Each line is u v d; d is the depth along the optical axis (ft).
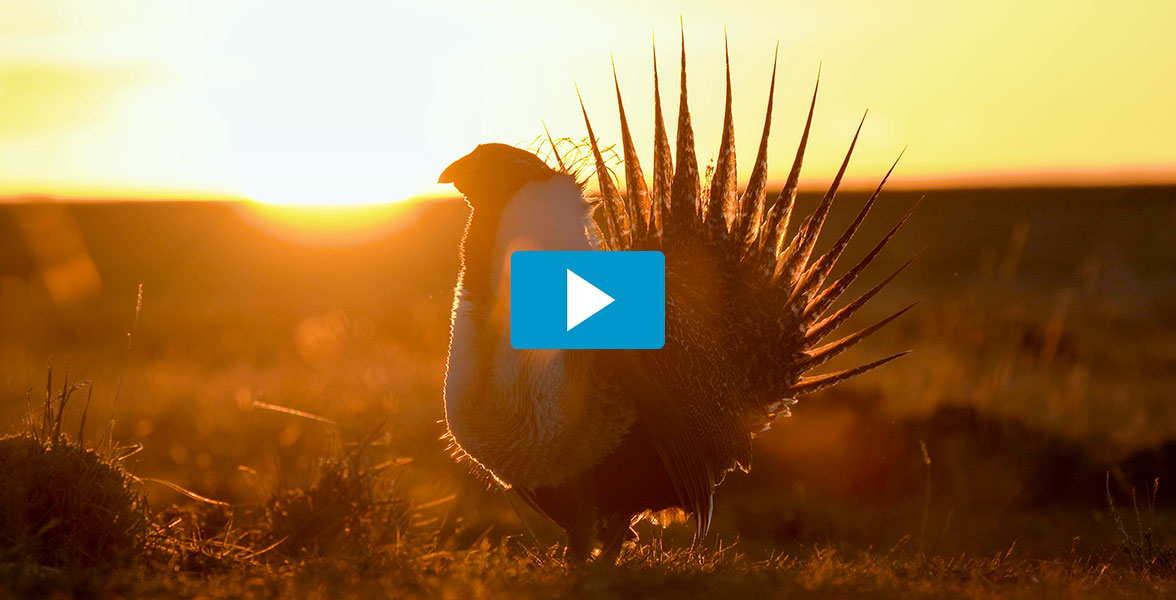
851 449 109.91
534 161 61.98
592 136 62.13
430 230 441.68
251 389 147.33
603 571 53.42
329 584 52.21
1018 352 165.07
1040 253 446.19
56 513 58.95
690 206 66.64
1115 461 108.68
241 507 76.28
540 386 59.21
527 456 60.39
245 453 114.93
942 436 113.19
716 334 66.03
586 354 59.72
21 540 55.88
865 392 122.83
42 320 245.65
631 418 60.49
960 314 195.93
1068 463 108.17
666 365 60.95
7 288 335.06
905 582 55.98
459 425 61.31
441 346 189.47
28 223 568.82
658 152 65.67
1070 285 323.37
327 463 76.07
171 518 73.10
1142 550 71.72
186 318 261.65
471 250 61.57
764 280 70.08
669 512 68.03
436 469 106.93
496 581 51.93
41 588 50.29
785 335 71.15
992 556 76.89
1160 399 135.44
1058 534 92.68
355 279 405.18
